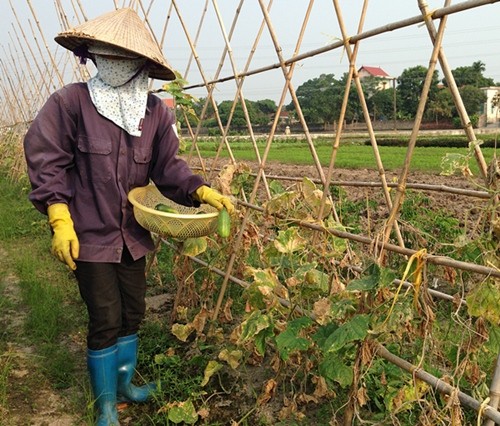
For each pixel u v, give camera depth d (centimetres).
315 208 309
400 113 5728
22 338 420
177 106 499
